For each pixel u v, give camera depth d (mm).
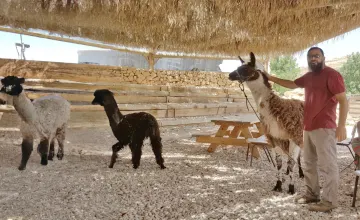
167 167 5816
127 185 4719
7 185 4527
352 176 5445
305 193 4188
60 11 5523
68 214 3619
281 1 5082
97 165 5852
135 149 5613
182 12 5473
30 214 3586
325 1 5168
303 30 7695
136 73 12164
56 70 10461
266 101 4270
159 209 3822
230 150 7559
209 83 14094
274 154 4582
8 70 9680
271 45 9680
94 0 5078
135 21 6152
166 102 11953
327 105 3719
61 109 5754
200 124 11539
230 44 10117
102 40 10266
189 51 10898
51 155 6000
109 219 3521
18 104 4941
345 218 3619
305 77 3951
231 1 5152
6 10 5523
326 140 3717
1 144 7031
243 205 3996
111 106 5598
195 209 3832
